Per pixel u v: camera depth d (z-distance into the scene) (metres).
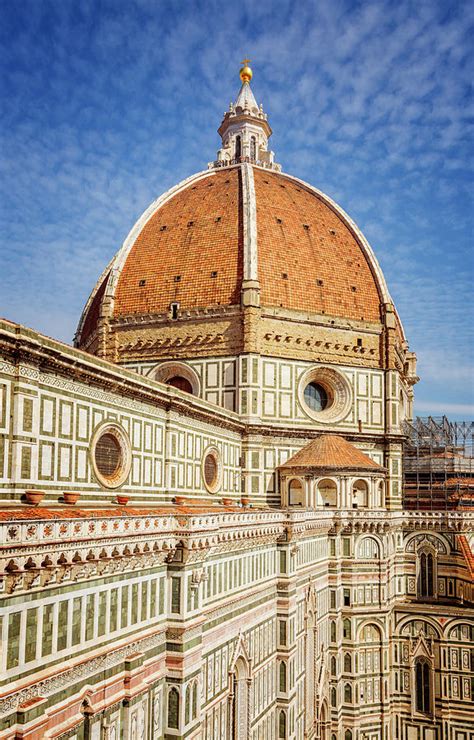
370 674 86.94
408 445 113.06
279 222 104.06
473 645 86.12
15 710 31.02
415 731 86.94
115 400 55.75
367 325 102.12
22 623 31.70
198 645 47.38
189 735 45.38
